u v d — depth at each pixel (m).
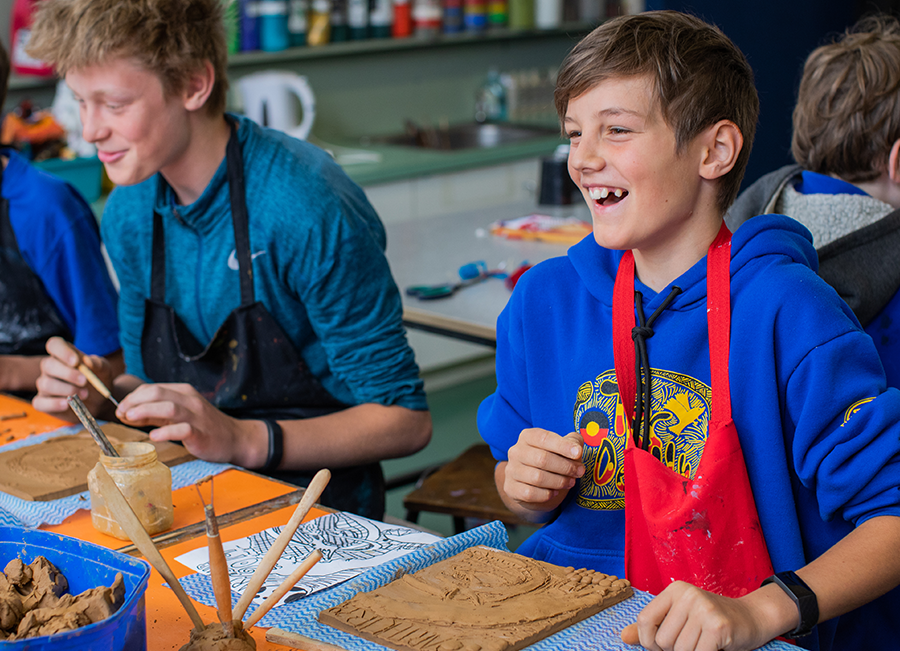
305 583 0.98
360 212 1.66
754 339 1.04
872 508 0.97
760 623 0.84
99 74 1.43
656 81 0.98
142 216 1.66
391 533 1.12
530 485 1.04
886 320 1.36
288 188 1.57
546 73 5.02
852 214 1.38
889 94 1.40
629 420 1.09
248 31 3.94
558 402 1.18
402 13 4.38
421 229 2.96
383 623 0.85
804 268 1.05
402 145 4.54
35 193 1.91
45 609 0.78
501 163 4.12
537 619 0.86
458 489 2.00
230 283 1.62
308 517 1.17
